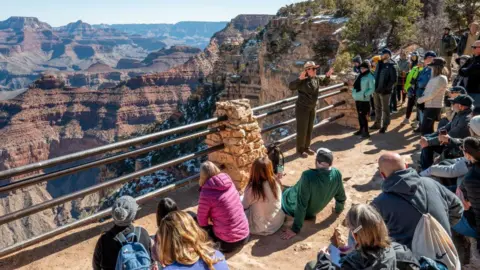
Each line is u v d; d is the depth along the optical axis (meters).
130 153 7.11
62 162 6.32
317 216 7.24
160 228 3.70
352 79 12.54
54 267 6.00
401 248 3.77
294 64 42.38
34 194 98.56
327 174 6.54
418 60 13.95
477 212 5.20
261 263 5.95
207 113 72.38
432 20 26.92
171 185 7.93
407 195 4.55
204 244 3.68
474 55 9.15
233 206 5.96
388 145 11.02
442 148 7.79
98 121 188.25
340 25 39.19
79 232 6.93
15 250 5.99
